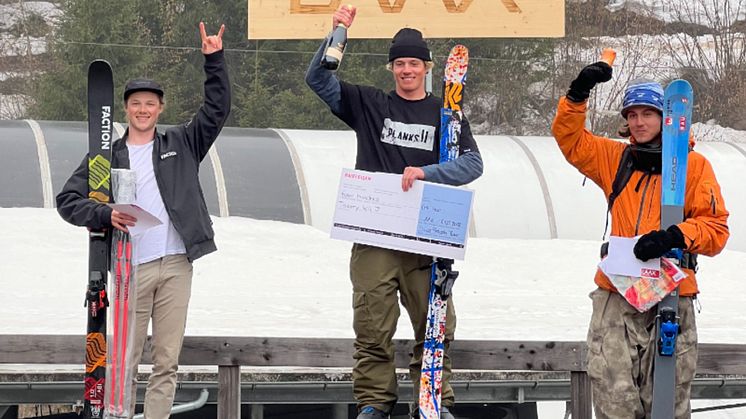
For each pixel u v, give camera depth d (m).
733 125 44.47
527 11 9.12
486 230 18.98
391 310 6.68
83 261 14.10
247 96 39.03
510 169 20.17
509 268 15.56
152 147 6.75
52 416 14.40
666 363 5.92
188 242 6.64
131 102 6.74
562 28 9.15
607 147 6.21
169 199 6.65
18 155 18.11
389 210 6.56
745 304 13.41
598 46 44.94
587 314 12.05
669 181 5.92
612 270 5.93
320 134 20.52
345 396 10.71
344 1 9.10
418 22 9.12
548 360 7.75
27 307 11.39
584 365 7.74
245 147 19.44
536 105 42.19
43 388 10.00
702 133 43.91
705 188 5.93
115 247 6.55
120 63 38.19
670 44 45.69
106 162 6.58
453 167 6.56
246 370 9.95
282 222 17.20
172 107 39.22
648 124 6.05
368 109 6.70
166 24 40.50
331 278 14.21
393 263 6.66
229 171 18.69
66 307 11.45
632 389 5.98
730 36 45.84
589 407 7.79
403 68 6.63
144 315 6.71
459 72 6.64
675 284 5.86
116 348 6.58
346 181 6.59
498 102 41.12
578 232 19.25
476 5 9.05
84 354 7.67
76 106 37.19
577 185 20.00
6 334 7.62
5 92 44.28
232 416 7.72
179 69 40.62
